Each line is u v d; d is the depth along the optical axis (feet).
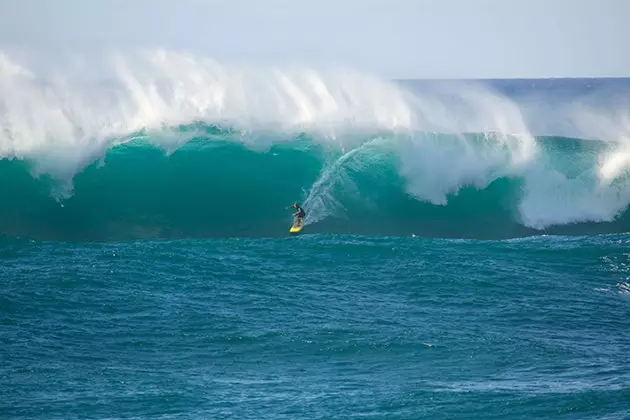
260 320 205.16
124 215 300.61
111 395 159.53
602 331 206.18
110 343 187.11
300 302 220.02
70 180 298.35
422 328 203.41
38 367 172.04
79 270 232.94
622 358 185.37
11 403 154.30
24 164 296.92
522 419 148.15
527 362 181.78
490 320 211.82
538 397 157.48
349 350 187.93
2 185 295.28
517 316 215.51
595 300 230.48
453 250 271.28
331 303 220.23
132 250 258.37
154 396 159.63
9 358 175.63
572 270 255.70
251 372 174.40
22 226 295.28
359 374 173.99
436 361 182.09
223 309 211.41
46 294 213.25
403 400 157.69
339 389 164.76
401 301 224.33
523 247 277.44
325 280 239.30
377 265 253.24
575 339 199.31
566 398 156.56
